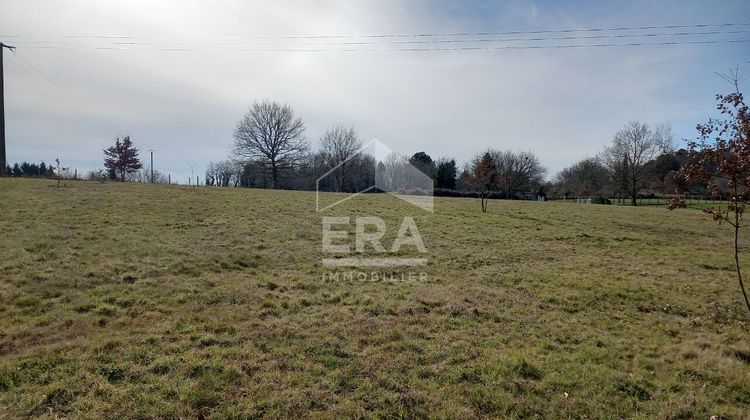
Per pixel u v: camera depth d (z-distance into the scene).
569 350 5.53
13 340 5.03
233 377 4.46
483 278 9.40
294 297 7.42
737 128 5.80
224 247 10.90
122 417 3.70
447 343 5.61
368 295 7.70
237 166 58.12
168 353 4.92
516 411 4.02
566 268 10.71
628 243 15.19
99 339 5.18
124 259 8.90
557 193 58.84
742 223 21.98
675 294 8.53
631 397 4.34
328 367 4.80
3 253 8.46
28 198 15.71
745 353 5.59
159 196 19.72
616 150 52.91
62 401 3.89
